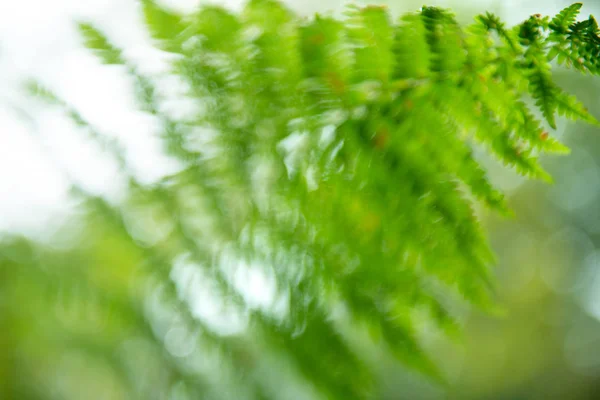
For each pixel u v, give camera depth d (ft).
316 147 1.53
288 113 1.53
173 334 1.65
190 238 1.58
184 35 1.49
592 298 8.83
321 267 1.52
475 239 1.49
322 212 1.52
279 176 1.54
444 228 1.49
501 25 1.45
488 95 1.49
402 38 1.49
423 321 1.52
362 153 1.52
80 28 1.52
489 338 8.10
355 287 1.51
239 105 1.52
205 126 1.53
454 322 1.50
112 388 1.80
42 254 1.73
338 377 1.54
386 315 1.51
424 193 1.50
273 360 1.63
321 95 1.52
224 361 1.62
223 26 1.49
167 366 1.65
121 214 1.60
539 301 8.61
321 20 1.49
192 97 1.52
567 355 8.62
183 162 1.55
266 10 1.48
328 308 1.54
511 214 1.49
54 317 1.74
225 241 1.57
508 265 8.55
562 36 1.44
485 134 1.49
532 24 1.45
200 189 1.56
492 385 8.03
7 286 1.72
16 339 1.75
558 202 8.52
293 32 1.49
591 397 8.40
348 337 1.60
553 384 8.32
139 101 1.51
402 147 1.51
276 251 1.54
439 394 6.14
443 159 1.51
